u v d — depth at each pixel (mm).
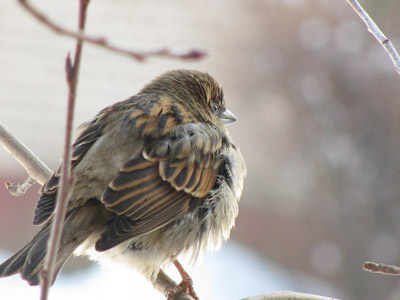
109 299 12195
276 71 16406
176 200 6086
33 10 2611
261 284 14594
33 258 5145
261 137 16609
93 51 19703
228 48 17391
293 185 16250
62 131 19359
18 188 6836
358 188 15500
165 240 6121
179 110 6527
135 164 5938
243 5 17938
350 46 16047
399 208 15125
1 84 19734
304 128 16094
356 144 15641
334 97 15906
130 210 5766
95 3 19953
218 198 6457
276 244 16250
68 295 12414
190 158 6246
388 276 14930
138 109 6344
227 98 17000
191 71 7137
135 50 2680
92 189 5836
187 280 6309
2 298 11281
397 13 16312
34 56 20141
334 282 15430
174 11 19688
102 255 6211
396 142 15461
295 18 16641
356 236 15391
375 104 15656
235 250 16141
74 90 2951
